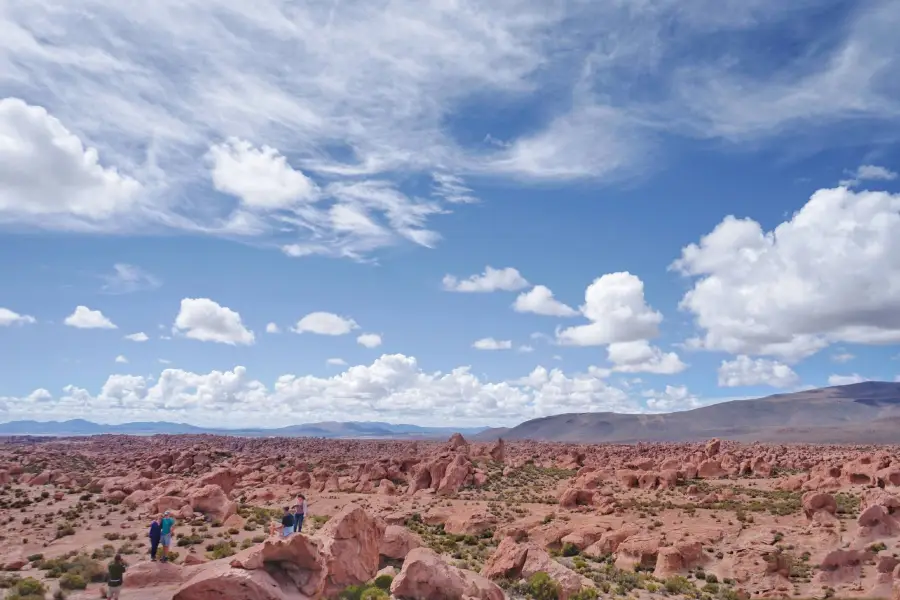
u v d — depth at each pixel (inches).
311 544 1127.6
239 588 1008.9
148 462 5201.8
